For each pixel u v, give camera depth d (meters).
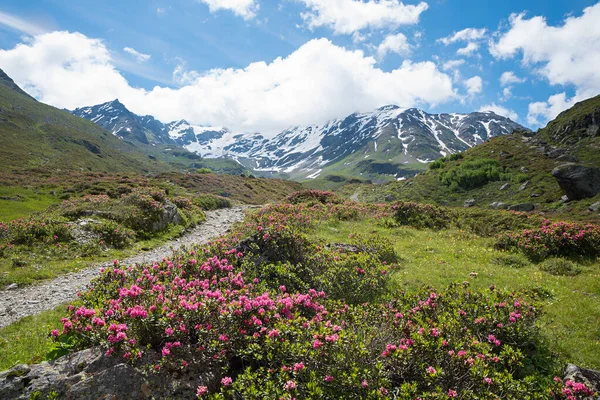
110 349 6.78
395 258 17.23
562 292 12.68
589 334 9.67
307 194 42.19
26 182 62.31
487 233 23.98
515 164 65.50
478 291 10.91
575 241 17.73
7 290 15.62
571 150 63.22
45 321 11.66
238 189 88.56
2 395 5.96
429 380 6.47
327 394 6.40
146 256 22.67
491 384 6.58
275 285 12.08
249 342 7.51
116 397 6.23
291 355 6.97
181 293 9.28
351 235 21.56
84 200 34.31
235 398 6.68
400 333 8.11
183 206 40.09
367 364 6.88
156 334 7.48
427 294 11.03
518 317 8.99
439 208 29.38
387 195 71.88
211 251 13.70
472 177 64.62
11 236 21.27
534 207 47.03
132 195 31.53
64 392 6.18
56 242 21.98
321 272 13.21
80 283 16.77
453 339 7.77
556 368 8.16
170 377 6.75
